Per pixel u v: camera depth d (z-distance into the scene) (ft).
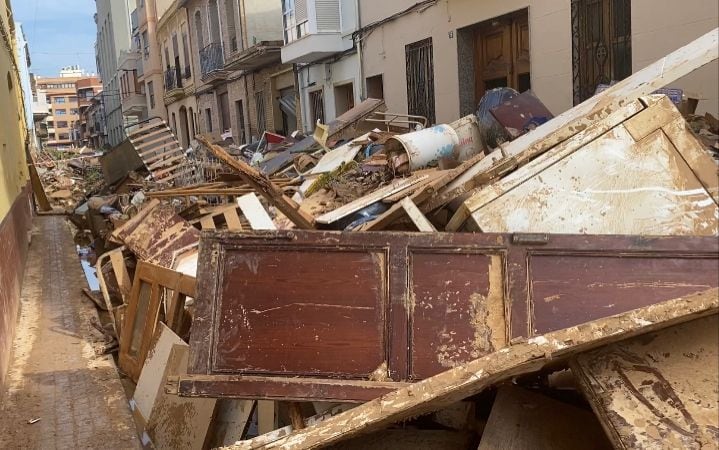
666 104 10.32
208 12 78.74
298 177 24.21
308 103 53.36
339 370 8.49
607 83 24.21
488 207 10.20
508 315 8.34
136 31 126.52
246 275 9.02
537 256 8.57
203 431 11.13
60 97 335.88
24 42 115.96
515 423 7.27
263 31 67.87
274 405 10.49
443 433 8.14
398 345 8.48
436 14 34.47
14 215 27.09
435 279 8.70
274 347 8.68
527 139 12.95
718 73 19.42
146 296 16.29
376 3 40.47
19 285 24.52
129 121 140.56
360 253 8.92
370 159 20.17
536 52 27.78
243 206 14.93
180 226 20.79
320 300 8.80
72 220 44.14
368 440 8.04
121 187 41.68
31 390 15.57
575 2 25.41
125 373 16.53
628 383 6.48
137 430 13.20
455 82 33.63
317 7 44.73
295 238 9.05
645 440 6.02
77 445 12.66
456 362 8.30
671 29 21.36
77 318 21.86
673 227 9.86
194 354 8.73
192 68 90.12
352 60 44.65
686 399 6.23
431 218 12.09
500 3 29.50
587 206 10.11
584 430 7.10
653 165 10.11
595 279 8.38
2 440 13.02
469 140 19.45
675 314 6.07
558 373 8.85
